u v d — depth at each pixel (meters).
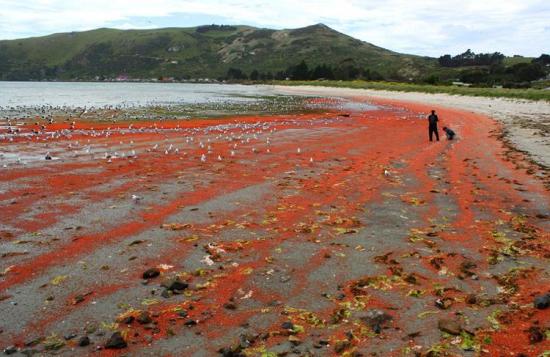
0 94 93.19
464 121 41.47
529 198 14.97
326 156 22.52
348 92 108.31
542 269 9.29
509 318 7.26
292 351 6.44
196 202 13.86
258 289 8.38
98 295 8.03
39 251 9.91
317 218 12.61
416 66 188.00
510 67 121.81
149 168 18.75
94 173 17.59
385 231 11.63
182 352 6.41
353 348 6.48
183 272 9.03
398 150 24.83
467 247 10.56
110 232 11.12
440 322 7.08
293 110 55.97
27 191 14.73
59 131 30.38
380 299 8.02
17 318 7.25
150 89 139.25
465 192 15.69
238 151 23.42
